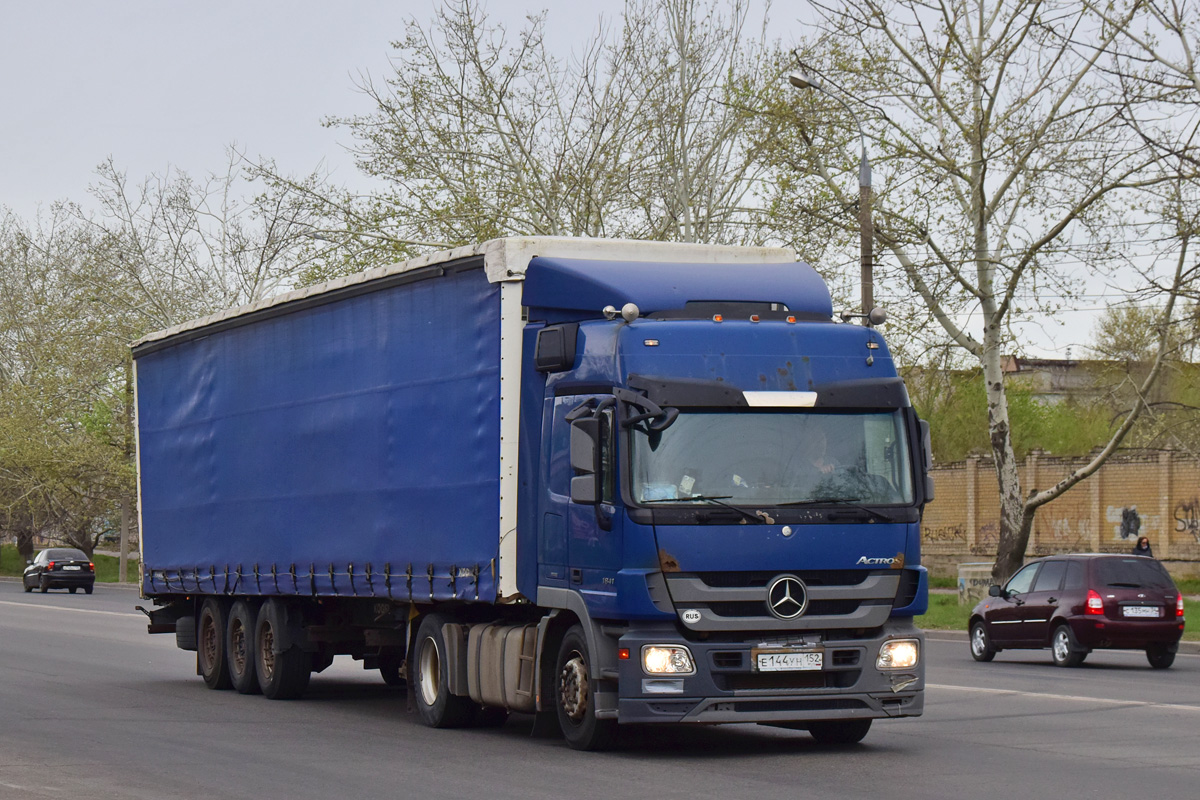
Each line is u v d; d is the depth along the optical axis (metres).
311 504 15.28
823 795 9.27
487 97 37.78
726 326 11.38
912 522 11.34
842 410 11.36
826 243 32.56
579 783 9.90
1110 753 11.49
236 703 16.27
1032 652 26.50
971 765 10.79
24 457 60.28
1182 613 21.88
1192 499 42.84
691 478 10.92
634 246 12.62
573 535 11.34
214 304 53.72
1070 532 46.62
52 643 25.73
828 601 11.08
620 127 38.66
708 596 10.77
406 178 37.84
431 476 13.00
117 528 76.88
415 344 13.39
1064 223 29.34
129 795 9.37
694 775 10.27
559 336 11.62
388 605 14.85
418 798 9.25
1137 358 40.53
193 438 18.44
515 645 12.13
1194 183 27.45
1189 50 27.77
